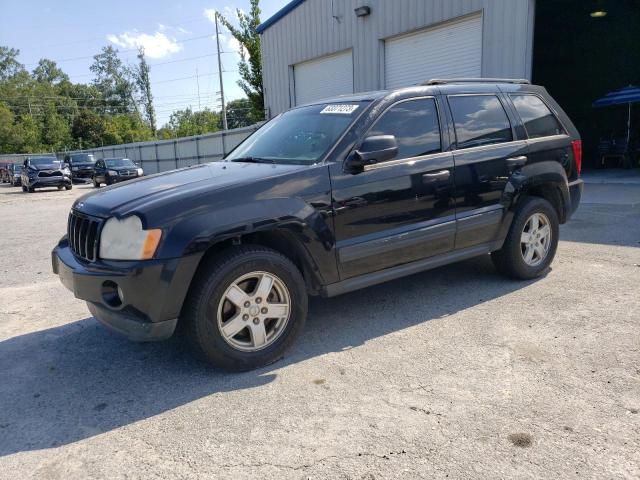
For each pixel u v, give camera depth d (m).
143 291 2.95
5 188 29.41
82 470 2.40
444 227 4.10
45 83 98.31
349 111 3.93
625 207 8.54
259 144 4.38
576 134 5.27
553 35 18.70
